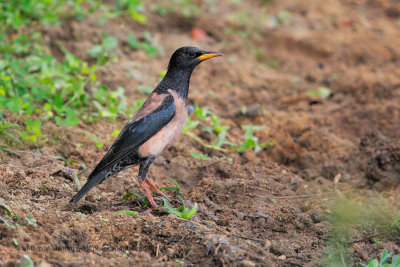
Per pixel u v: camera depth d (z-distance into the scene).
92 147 11.91
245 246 8.39
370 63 18.80
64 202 9.40
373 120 14.40
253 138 12.95
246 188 10.66
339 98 16.14
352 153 13.00
